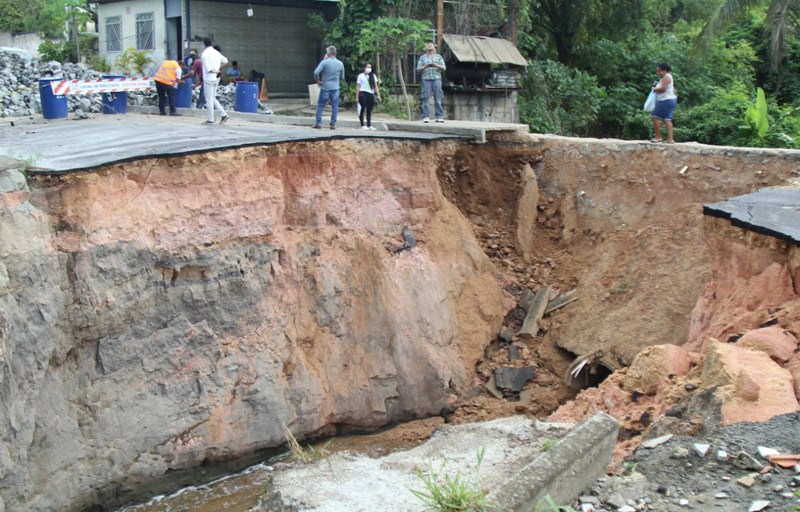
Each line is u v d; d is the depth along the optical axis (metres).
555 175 15.39
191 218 10.60
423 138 13.92
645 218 13.84
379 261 12.92
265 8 24.28
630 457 6.29
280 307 11.84
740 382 6.57
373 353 12.60
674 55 31.20
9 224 8.49
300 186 12.27
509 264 14.97
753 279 9.01
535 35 30.47
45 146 11.37
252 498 10.19
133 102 21.00
